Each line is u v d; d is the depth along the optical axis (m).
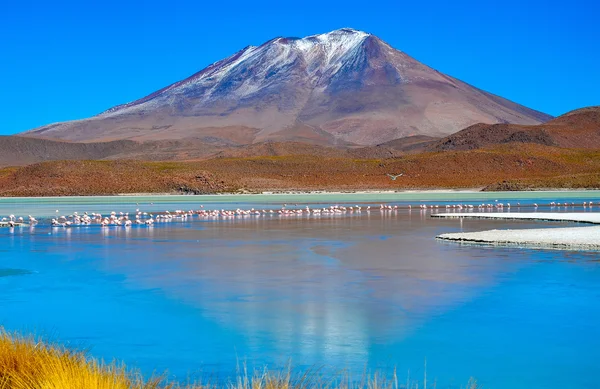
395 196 113.31
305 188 147.00
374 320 16.45
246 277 22.70
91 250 31.38
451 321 16.31
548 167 167.88
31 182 132.38
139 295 19.64
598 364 13.16
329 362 13.27
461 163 169.50
